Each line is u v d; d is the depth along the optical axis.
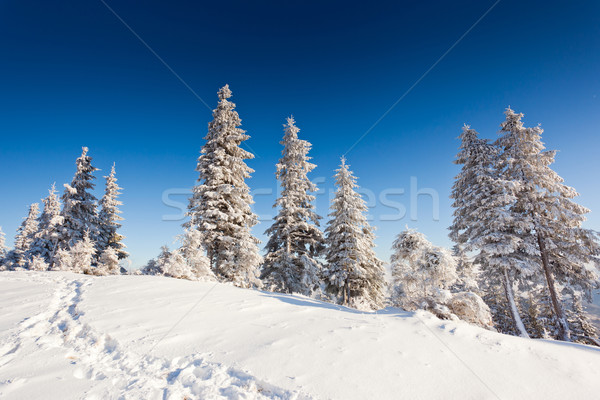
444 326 5.90
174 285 9.60
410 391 3.59
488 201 16.42
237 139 19.41
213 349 4.56
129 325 5.38
